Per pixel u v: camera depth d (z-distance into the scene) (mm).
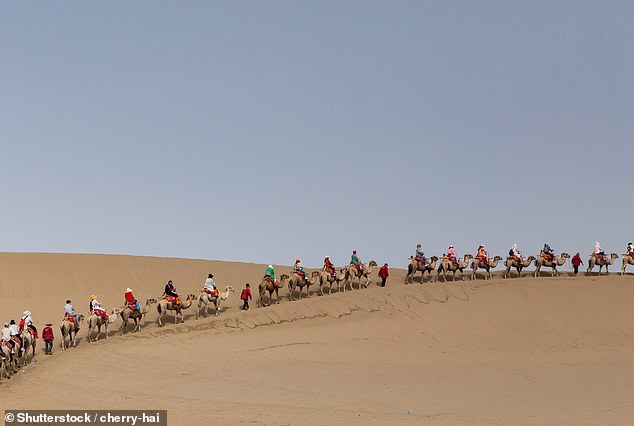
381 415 82312
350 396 94438
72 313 126375
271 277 152500
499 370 117688
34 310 148750
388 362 121438
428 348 136125
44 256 175500
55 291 161375
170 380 102562
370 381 105188
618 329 158875
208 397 91562
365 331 143625
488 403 91500
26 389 95062
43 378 102562
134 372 107562
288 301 154625
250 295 150125
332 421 77938
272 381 103125
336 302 153500
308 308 149500
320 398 92562
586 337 153625
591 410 87188
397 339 141000
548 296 169375
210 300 144500
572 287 175375
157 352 120500
